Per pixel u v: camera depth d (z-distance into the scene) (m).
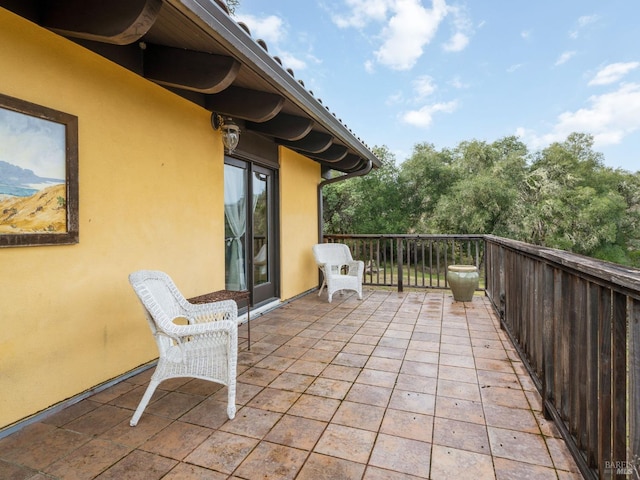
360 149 4.99
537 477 1.67
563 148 17.47
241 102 3.39
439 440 1.96
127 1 1.92
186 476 1.68
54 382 2.26
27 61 2.07
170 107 3.20
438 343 3.53
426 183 14.25
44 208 2.17
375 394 2.49
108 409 2.30
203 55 2.65
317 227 6.67
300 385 2.62
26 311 2.10
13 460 1.79
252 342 3.57
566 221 14.42
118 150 2.69
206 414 2.23
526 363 2.77
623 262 14.86
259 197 4.97
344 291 6.38
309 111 3.29
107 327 2.62
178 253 3.30
